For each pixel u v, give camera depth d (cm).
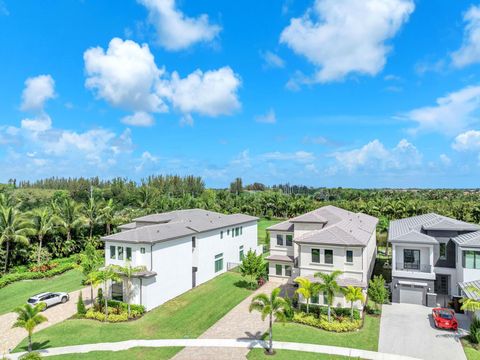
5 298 3781
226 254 4900
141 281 3312
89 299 3684
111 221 6184
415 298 3306
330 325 2733
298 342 2533
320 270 3278
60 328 2919
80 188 14662
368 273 3747
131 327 2925
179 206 9381
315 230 3859
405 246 3472
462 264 3106
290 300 3206
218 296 3722
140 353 2439
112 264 3531
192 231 4078
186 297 3709
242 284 4150
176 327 2916
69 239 5469
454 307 3136
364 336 2611
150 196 10562
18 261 4784
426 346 2436
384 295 3080
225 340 2620
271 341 2386
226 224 4875
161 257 3516
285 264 4166
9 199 6081
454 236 3478
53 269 4703
